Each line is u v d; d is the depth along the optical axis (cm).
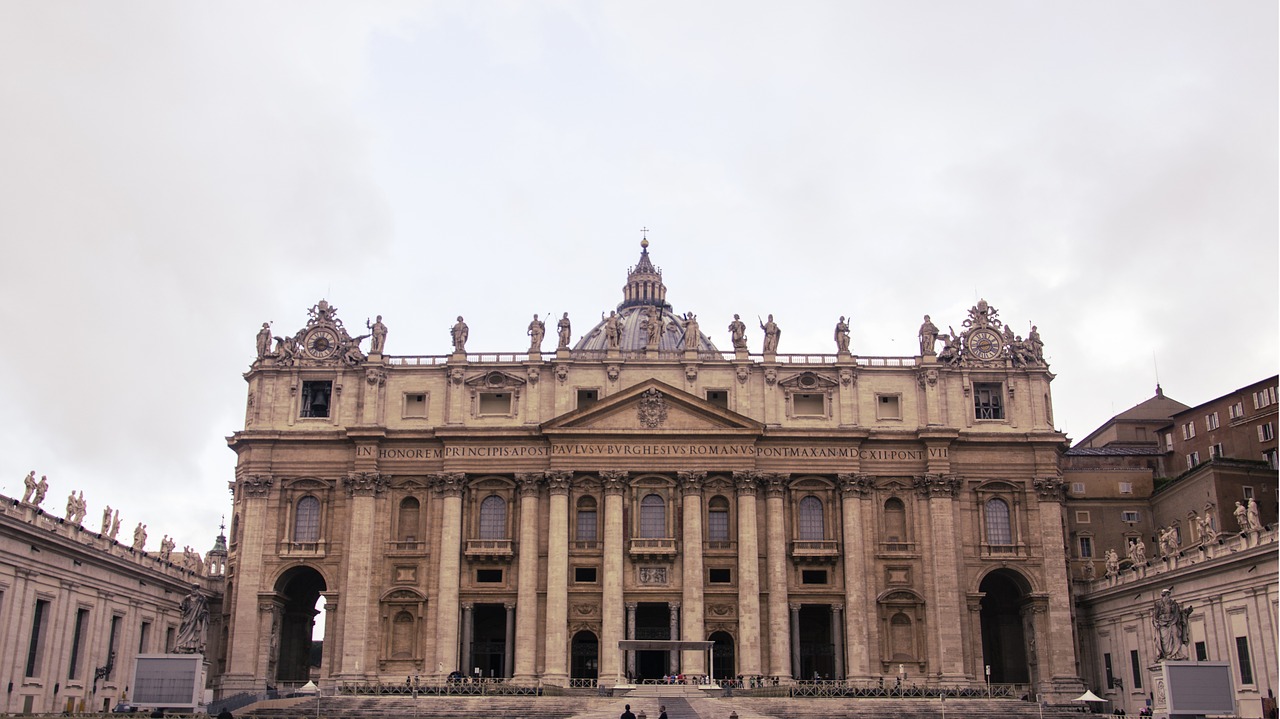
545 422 9362
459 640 9125
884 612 9206
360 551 9219
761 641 9138
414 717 7131
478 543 9250
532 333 9819
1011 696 8825
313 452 9556
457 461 9450
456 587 9156
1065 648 9088
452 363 9694
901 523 9481
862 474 9469
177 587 9394
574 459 9375
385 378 9738
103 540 8156
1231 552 7194
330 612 9206
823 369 9738
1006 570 9350
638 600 9150
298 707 7381
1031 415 9694
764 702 7450
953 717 7200
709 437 9400
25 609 6994
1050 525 9394
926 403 9669
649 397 9450
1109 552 9231
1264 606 6825
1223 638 7294
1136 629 8575
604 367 9700
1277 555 6650
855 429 9438
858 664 8969
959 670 8981
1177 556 7931
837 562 9300
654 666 9512
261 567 9269
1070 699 8906
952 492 9400
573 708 7256
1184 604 7806
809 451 9494
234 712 7338
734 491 9425
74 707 7619
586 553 9281
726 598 9212
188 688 6700
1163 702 6144
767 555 9288
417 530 9425
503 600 9206
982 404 9794
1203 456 10062
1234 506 8825
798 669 9119
